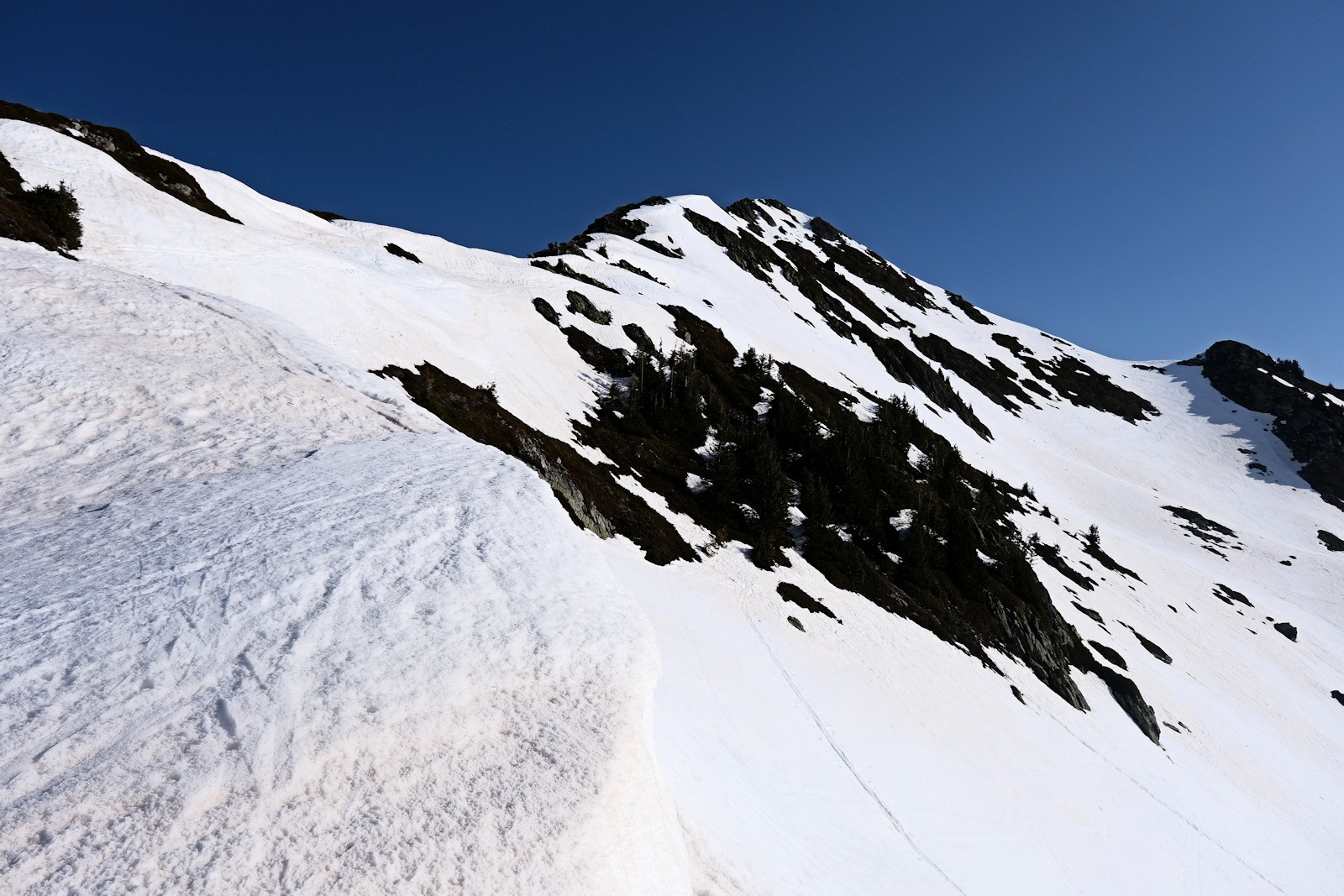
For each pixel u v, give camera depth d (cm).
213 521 1039
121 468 1281
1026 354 15038
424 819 580
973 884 2061
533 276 6412
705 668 2467
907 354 11525
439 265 6438
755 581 3788
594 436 4456
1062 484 10294
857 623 3838
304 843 538
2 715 609
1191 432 13162
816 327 10862
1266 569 8681
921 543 5006
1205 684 5469
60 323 1781
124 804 538
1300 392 13462
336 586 849
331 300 3662
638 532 3650
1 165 3334
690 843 1050
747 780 1725
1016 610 4991
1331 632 7369
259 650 715
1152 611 6506
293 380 1892
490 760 654
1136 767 3856
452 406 3434
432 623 799
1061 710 4166
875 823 2102
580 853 603
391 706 662
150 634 738
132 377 1623
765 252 13200
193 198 5038
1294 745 5044
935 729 3144
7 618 768
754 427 5659
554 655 798
